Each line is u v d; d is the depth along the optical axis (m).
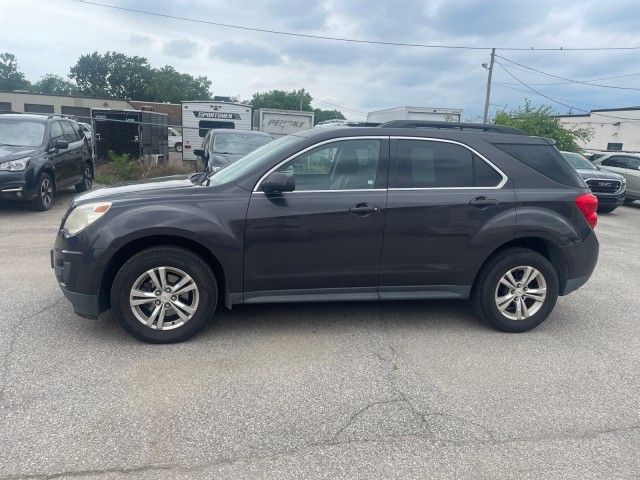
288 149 4.44
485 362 4.18
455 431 3.21
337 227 4.38
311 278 4.44
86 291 4.10
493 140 4.78
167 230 4.08
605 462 2.96
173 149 34.66
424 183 4.59
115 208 4.14
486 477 2.80
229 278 4.30
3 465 2.72
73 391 3.47
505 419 3.36
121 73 96.00
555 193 4.76
